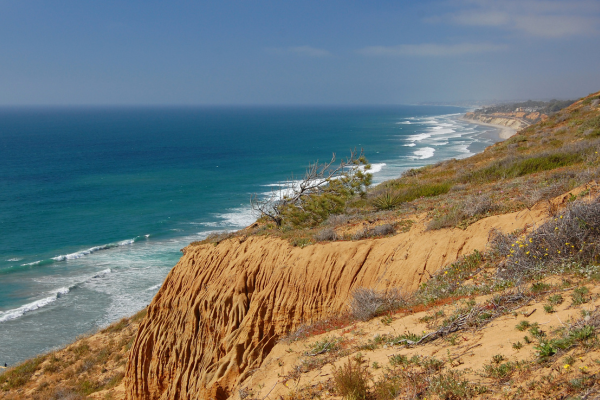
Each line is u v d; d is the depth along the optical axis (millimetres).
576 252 7246
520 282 6961
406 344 6328
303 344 8406
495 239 9258
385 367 5836
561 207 9102
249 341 11445
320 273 11469
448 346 5793
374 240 11625
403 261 10508
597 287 5793
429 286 8891
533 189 11812
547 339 4840
